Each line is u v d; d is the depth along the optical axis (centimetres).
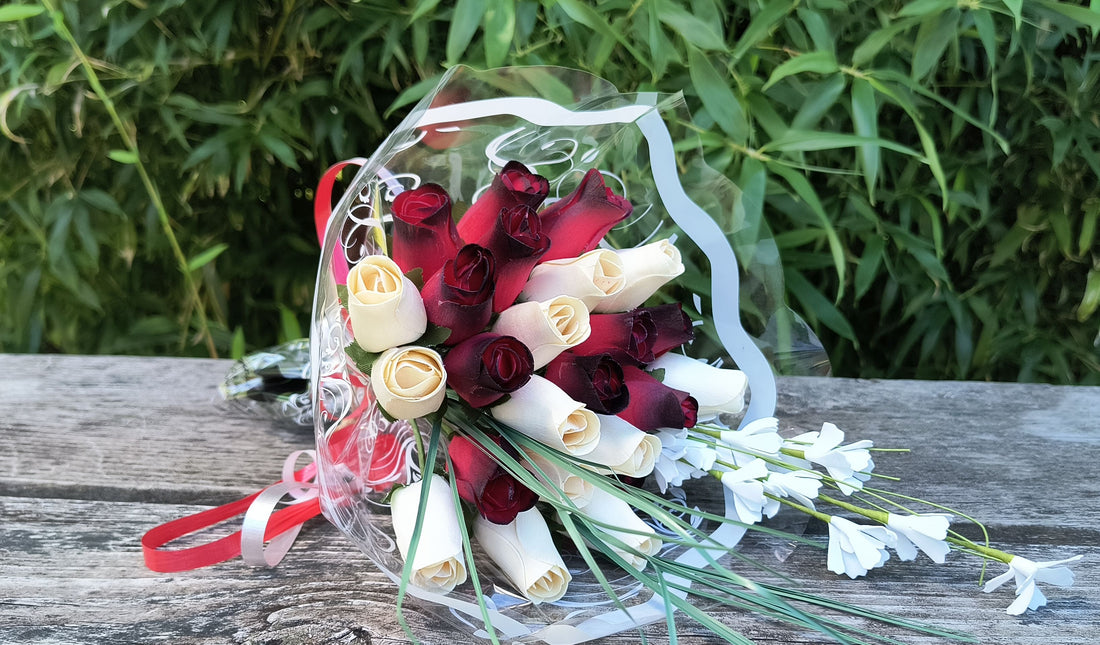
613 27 92
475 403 52
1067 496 70
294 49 117
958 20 95
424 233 53
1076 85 116
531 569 52
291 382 81
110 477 72
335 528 66
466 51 112
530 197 55
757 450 61
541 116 63
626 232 74
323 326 59
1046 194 130
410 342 52
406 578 44
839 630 53
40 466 73
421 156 66
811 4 94
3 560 60
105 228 133
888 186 129
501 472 53
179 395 89
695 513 51
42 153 129
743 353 71
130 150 123
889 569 61
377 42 118
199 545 63
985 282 135
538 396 51
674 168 68
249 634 52
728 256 70
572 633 52
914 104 114
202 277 137
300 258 139
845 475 59
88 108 124
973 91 123
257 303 142
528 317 52
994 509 68
